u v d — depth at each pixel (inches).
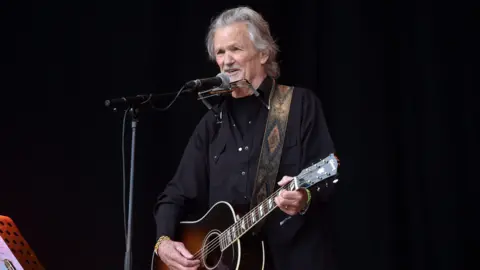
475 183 515.5
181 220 439.2
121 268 575.2
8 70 586.2
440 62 530.0
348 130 543.8
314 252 378.9
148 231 569.9
